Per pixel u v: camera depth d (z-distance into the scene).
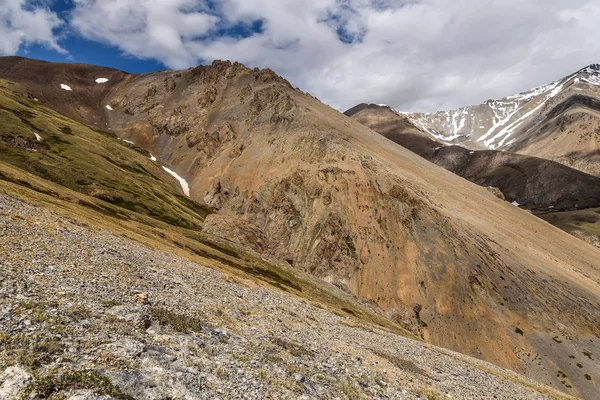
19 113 176.25
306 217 184.38
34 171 124.44
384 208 175.88
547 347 117.12
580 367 110.12
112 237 41.19
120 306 19.11
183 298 26.97
